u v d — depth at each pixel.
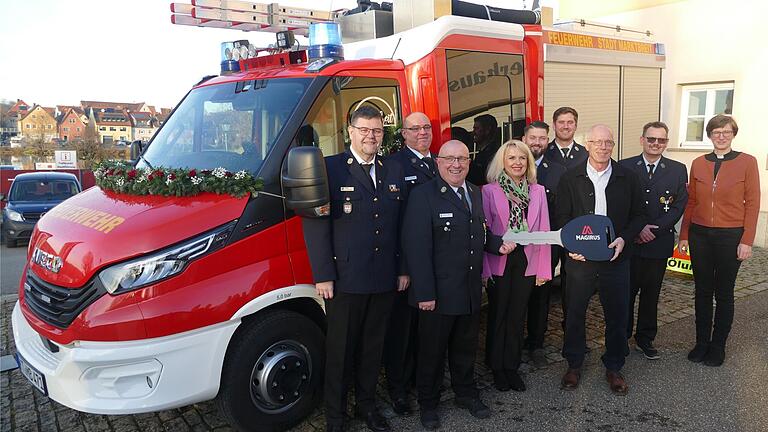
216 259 3.15
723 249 4.29
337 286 3.34
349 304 3.37
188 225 3.12
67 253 3.14
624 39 6.70
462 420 3.71
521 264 3.91
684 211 4.60
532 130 4.55
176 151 4.11
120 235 3.04
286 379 3.48
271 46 5.01
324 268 3.26
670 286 6.70
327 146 3.79
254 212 3.29
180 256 3.04
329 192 3.26
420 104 4.25
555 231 3.95
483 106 4.70
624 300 3.99
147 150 4.30
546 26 5.75
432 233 3.49
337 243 3.33
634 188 3.96
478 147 4.69
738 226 4.26
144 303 2.96
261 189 3.34
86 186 20.47
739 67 8.71
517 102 5.12
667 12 9.49
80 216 3.46
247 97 4.02
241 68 4.71
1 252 11.36
